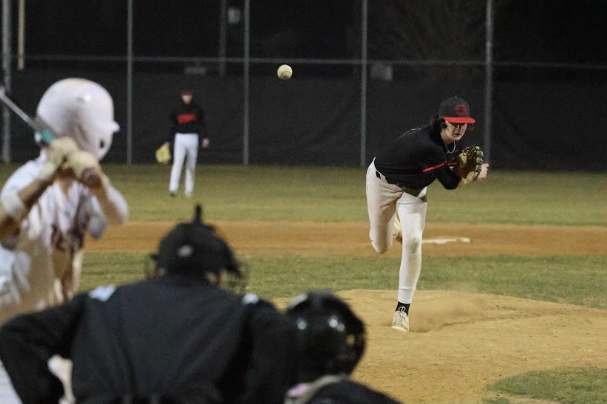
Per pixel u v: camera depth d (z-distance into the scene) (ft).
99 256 112.98
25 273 36.22
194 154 178.70
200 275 28.43
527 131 259.39
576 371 63.26
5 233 34.60
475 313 83.30
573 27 262.26
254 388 26.81
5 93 35.47
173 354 26.40
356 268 107.76
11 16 255.70
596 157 260.83
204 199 176.76
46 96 35.96
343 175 237.25
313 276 101.55
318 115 260.21
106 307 27.53
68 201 36.52
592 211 167.94
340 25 265.13
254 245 124.06
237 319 27.17
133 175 226.17
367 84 258.98
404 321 76.02
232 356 26.86
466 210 169.07
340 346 27.61
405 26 262.06
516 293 94.63
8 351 27.14
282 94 260.21
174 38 264.31
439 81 257.34
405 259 75.41
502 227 145.59
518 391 57.98
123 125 256.73
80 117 35.37
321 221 148.25
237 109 260.21
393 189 75.31
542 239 133.80
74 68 257.34
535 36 261.85
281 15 264.52
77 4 260.83
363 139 259.39
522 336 74.49
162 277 28.40
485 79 256.32
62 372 35.88
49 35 260.83
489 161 258.16
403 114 258.98
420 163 73.41
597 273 107.45
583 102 259.80
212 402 26.20
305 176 233.14
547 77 260.62
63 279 37.86
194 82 258.57
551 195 198.59
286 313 28.60
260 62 259.60
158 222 142.61
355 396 27.20
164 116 257.34
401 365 64.39
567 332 76.18
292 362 27.30
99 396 26.21
